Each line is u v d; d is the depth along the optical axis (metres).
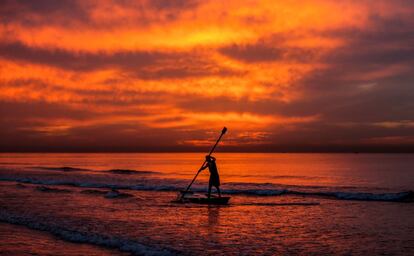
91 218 13.43
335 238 10.52
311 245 9.77
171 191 22.56
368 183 32.69
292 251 9.21
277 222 12.85
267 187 25.42
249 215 14.20
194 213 14.69
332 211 15.16
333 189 24.52
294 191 21.73
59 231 11.23
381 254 8.98
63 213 14.47
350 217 13.80
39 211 14.92
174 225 12.27
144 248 9.23
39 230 11.63
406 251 9.20
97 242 10.02
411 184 31.22
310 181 35.44
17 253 9.14
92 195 20.17
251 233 11.11
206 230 11.55
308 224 12.51
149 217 13.69
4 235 10.97
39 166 64.06
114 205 16.69
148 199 18.61
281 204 17.14
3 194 20.50
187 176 39.16
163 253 8.87
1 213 14.22
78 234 10.76
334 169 59.97
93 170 48.62
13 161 98.12
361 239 10.42
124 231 11.33
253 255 8.84
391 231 11.41
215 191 22.19
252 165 78.69
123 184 26.67
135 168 59.56
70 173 40.50
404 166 72.12
